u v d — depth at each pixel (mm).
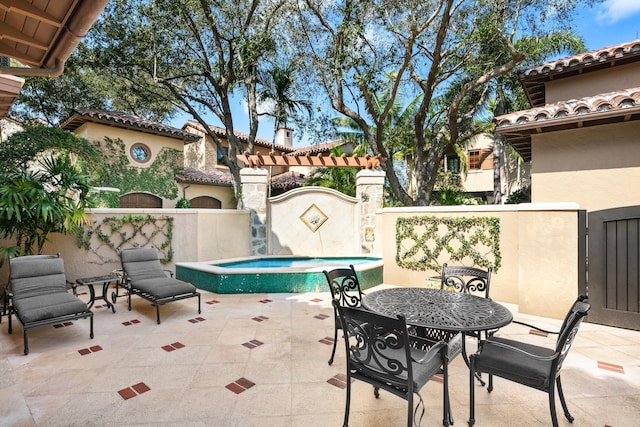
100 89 17594
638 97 5453
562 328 2840
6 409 2895
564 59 8273
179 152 15133
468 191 19766
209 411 2898
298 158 10188
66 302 4473
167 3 11445
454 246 6941
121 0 11570
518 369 2670
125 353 4082
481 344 2963
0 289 6918
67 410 2896
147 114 20422
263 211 10141
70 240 7855
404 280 7805
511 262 6207
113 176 12945
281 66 14383
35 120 15977
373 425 2734
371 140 13031
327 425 2730
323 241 10352
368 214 10305
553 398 2527
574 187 6781
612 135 6418
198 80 14711
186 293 5598
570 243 5281
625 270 4945
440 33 9969
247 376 3516
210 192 16828
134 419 2783
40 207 6211
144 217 8594
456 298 3783
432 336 3869
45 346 4289
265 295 6973
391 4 10211
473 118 16188
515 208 6137
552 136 7004
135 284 5629
